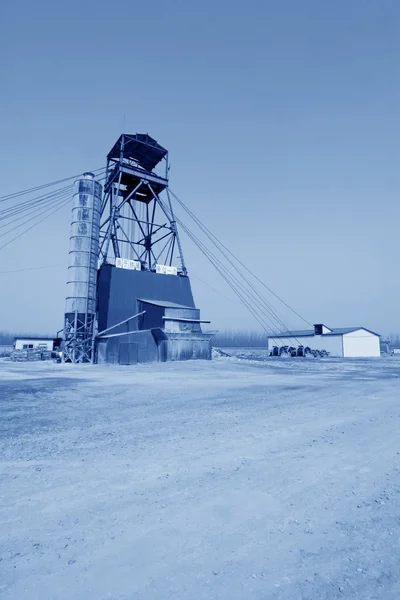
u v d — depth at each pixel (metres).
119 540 4.00
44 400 14.23
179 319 38.12
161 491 5.34
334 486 5.59
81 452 7.25
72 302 39.94
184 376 25.06
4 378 23.52
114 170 45.47
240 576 3.39
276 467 6.41
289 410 11.95
